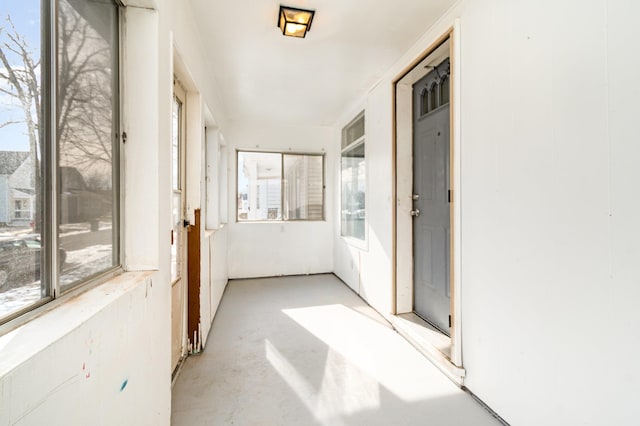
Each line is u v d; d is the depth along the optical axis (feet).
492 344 5.40
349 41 7.86
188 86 7.20
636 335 3.38
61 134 2.78
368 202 11.34
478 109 5.75
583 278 3.91
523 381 4.76
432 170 8.56
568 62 4.09
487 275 5.53
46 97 2.57
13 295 2.21
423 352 7.53
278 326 9.29
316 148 16.28
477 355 5.79
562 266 4.17
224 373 6.64
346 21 6.98
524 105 4.75
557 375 4.23
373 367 6.95
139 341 3.60
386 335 8.66
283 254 15.89
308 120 15.07
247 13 6.66
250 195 15.85
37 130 2.47
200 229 7.53
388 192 9.70
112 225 3.88
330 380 6.43
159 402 4.37
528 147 4.68
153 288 4.08
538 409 4.51
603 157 3.68
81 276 3.15
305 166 16.39
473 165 5.89
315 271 16.29
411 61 8.18
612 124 3.59
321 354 7.54
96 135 3.46
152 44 4.24
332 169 16.37
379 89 10.34
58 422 2.10
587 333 3.85
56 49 2.69
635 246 3.39
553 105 4.29
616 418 3.55
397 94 9.34
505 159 5.12
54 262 2.67
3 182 2.12
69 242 2.92
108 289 3.27
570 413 4.06
